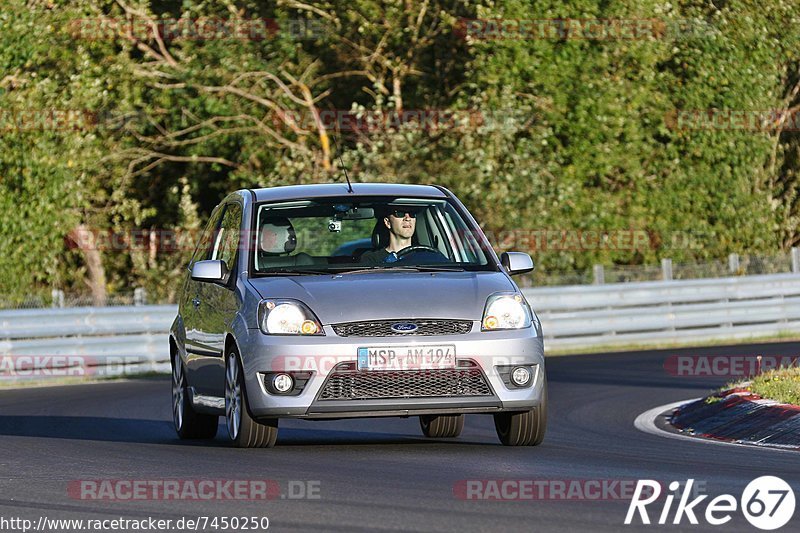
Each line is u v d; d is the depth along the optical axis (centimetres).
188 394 3547
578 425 3897
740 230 9656
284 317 2983
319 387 2931
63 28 8588
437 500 2338
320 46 9694
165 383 6006
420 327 2970
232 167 9919
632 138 9169
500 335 2994
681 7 9744
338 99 10031
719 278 7969
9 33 8362
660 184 9525
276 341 2956
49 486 2589
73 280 9488
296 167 8894
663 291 7800
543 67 8881
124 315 6681
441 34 9556
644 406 4412
